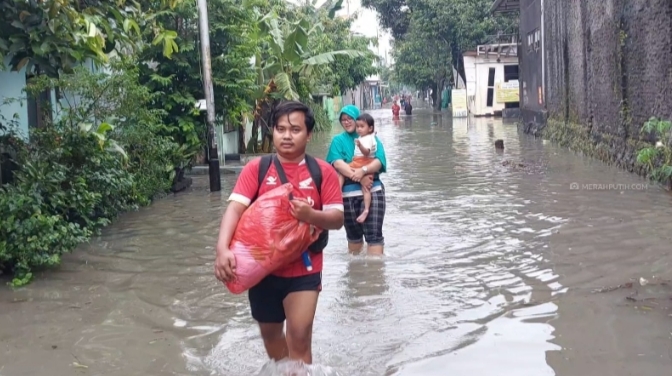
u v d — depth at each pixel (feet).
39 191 24.17
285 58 59.98
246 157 62.69
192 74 43.50
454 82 168.35
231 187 44.29
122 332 17.48
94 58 26.94
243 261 12.35
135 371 15.01
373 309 18.78
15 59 25.39
